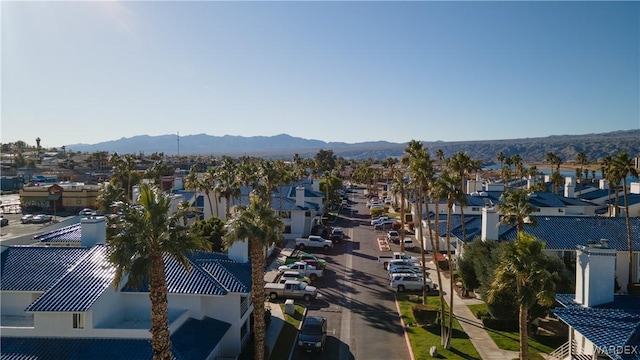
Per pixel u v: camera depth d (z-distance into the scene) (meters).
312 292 38.75
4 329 22.69
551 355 27.05
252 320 30.89
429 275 46.62
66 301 22.94
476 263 33.88
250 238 23.84
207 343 23.86
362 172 151.75
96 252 27.95
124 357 21.23
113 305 24.64
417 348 29.03
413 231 69.94
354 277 46.22
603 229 41.38
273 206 65.38
